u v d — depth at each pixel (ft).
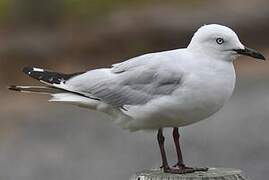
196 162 57.26
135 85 26.66
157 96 25.91
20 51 92.99
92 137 65.67
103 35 100.01
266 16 104.99
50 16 103.45
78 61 96.07
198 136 64.34
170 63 25.94
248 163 56.75
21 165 57.93
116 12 109.70
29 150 62.03
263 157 58.23
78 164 57.77
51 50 95.55
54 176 55.26
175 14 106.22
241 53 25.40
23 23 102.42
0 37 98.02
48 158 59.93
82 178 54.49
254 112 71.77
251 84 84.23
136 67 27.02
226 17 105.29
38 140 65.05
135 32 101.30
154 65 26.40
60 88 28.37
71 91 28.22
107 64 96.73
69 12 106.73
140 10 109.91
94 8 109.81
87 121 71.20
